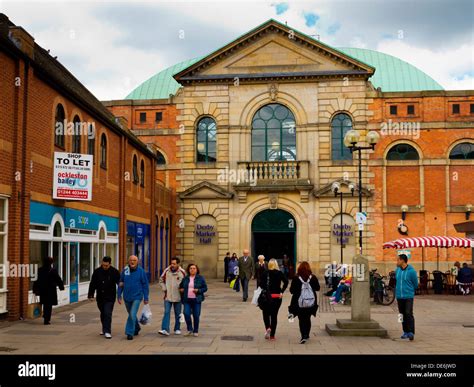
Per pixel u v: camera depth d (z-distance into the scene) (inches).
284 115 1585.9
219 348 513.7
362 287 610.5
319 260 1528.1
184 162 1596.9
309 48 1573.6
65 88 816.3
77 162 802.2
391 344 540.4
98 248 992.2
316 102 1568.7
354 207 1533.0
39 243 754.2
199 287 586.6
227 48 1582.2
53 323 663.8
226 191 1563.7
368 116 1555.1
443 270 1504.7
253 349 510.6
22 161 698.2
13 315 670.5
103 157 1026.7
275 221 1558.8
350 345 534.0
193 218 1583.4
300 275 553.0
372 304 941.8
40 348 504.7
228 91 1598.2
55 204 801.6
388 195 1541.6
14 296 673.6
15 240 676.7
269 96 1581.0
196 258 1573.6
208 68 1604.3
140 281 568.7
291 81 1577.3
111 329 624.1
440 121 1540.4
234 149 1581.0
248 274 978.7
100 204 999.6
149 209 1353.3
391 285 1022.4
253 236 1582.2
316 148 1556.3
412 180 1541.6
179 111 1611.7
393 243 1161.4
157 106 1624.0
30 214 721.0
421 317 761.0
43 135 761.0
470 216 1523.1
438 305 924.0
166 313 586.6
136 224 1235.9
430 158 1536.7
